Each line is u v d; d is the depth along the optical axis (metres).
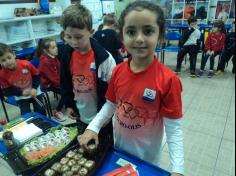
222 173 1.63
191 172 1.64
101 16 5.44
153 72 0.73
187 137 2.06
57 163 0.77
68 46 1.25
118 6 6.25
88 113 1.33
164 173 0.74
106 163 0.79
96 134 0.86
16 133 1.02
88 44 1.13
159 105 0.75
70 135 0.97
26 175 0.78
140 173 0.74
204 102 2.82
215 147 1.92
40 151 0.88
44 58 2.42
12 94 1.93
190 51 3.77
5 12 3.52
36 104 2.14
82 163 0.76
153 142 0.87
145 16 0.63
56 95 3.10
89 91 1.24
